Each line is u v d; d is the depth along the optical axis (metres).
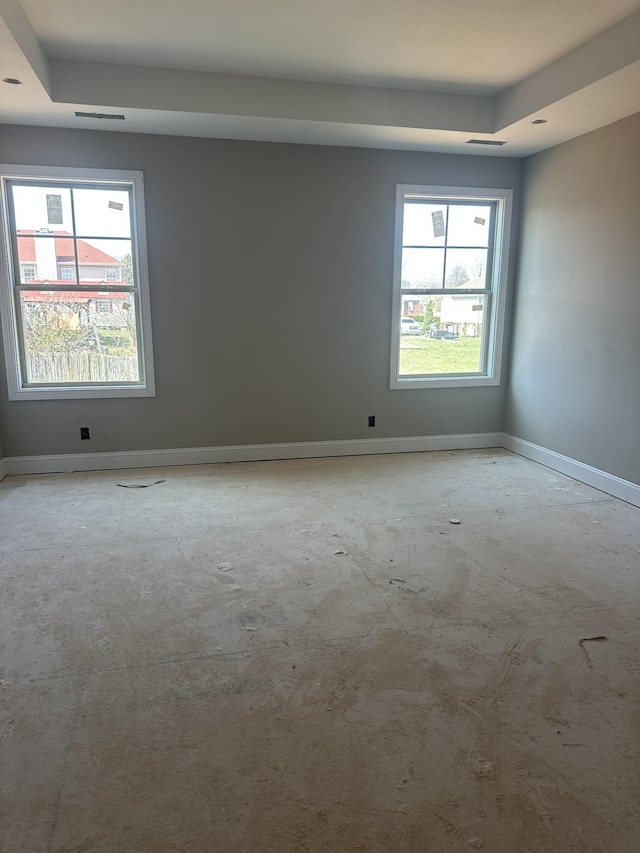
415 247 4.95
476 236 5.08
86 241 4.34
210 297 4.57
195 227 4.45
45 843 1.45
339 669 2.14
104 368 4.55
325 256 4.71
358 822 1.52
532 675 2.11
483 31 3.12
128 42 3.28
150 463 4.70
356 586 2.76
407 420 5.17
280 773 1.67
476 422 5.34
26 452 4.47
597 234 4.09
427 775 1.67
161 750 1.75
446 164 4.80
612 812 1.55
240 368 4.73
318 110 3.89
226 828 1.49
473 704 1.96
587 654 2.24
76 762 1.70
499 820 1.53
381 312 4.91
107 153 4.21
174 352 4.59
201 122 3.96
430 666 2.16
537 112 3.71
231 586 2.75
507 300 5.17
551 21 2.99
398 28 3.09
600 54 3.14
